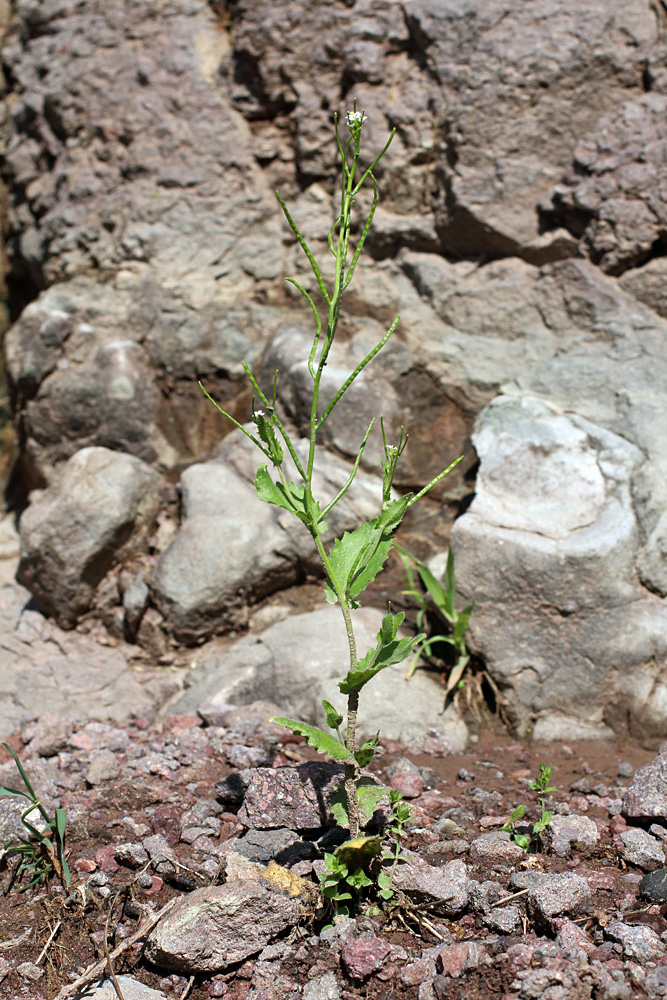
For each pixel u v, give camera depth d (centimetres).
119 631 428
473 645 366
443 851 272
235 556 407
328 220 476
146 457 465
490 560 365
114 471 441
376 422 434
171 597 406
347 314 469
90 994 232
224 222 487
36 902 264
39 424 473
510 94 421
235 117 488
